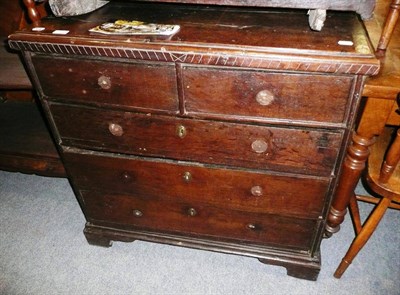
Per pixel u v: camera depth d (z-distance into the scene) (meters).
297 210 1.23
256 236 1.38
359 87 0.90
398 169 1.21
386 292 1.39
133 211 1.45
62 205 1.88
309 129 1.01
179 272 1.52
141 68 1.00
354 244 1.33
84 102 1.14
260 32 1.02
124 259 1.59
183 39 0.98
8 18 1.70
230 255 1.58
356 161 1.18
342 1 0.92
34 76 1.13
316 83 0.91
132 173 1.30
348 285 1.43
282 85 0.94
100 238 1.60
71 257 1.61
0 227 1.77
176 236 1.50
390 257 1.53
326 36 0.97
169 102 1.05
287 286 1.44
